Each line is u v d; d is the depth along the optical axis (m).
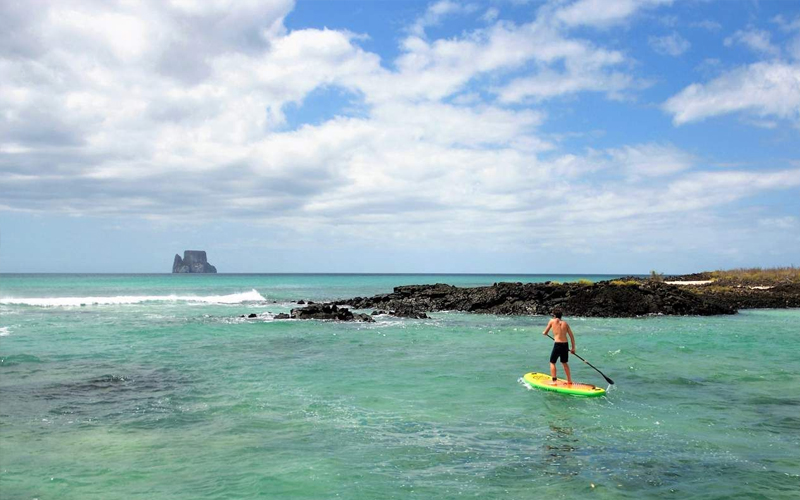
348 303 47.53
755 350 21.61
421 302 44.34
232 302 51.50
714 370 17.27
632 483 8.05
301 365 17.91
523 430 10.74
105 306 44.22
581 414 11.95
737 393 14.09
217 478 8.05
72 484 7.78
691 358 19.62
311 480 8.00
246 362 18.45
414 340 24.67
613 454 9.35
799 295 48.53
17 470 8.32
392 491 7.64
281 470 8.40
